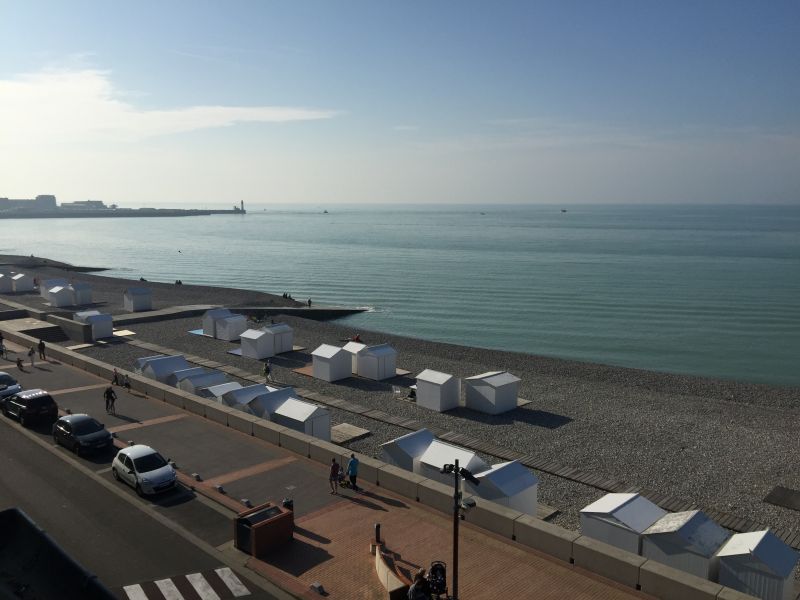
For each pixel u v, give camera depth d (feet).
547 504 97.60
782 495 103.40
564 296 370.12
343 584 62.28
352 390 161.79
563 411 147.95
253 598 59.82
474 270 496.64
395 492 84.38
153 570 64.08
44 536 29.60
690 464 116.57
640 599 60.23
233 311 282.15
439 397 145.18
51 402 111.55
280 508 71.31
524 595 60.70
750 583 62.34
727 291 384.47
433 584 57.77
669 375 192.24
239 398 122.62
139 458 84.38
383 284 423.23
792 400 166.50
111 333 213.66
